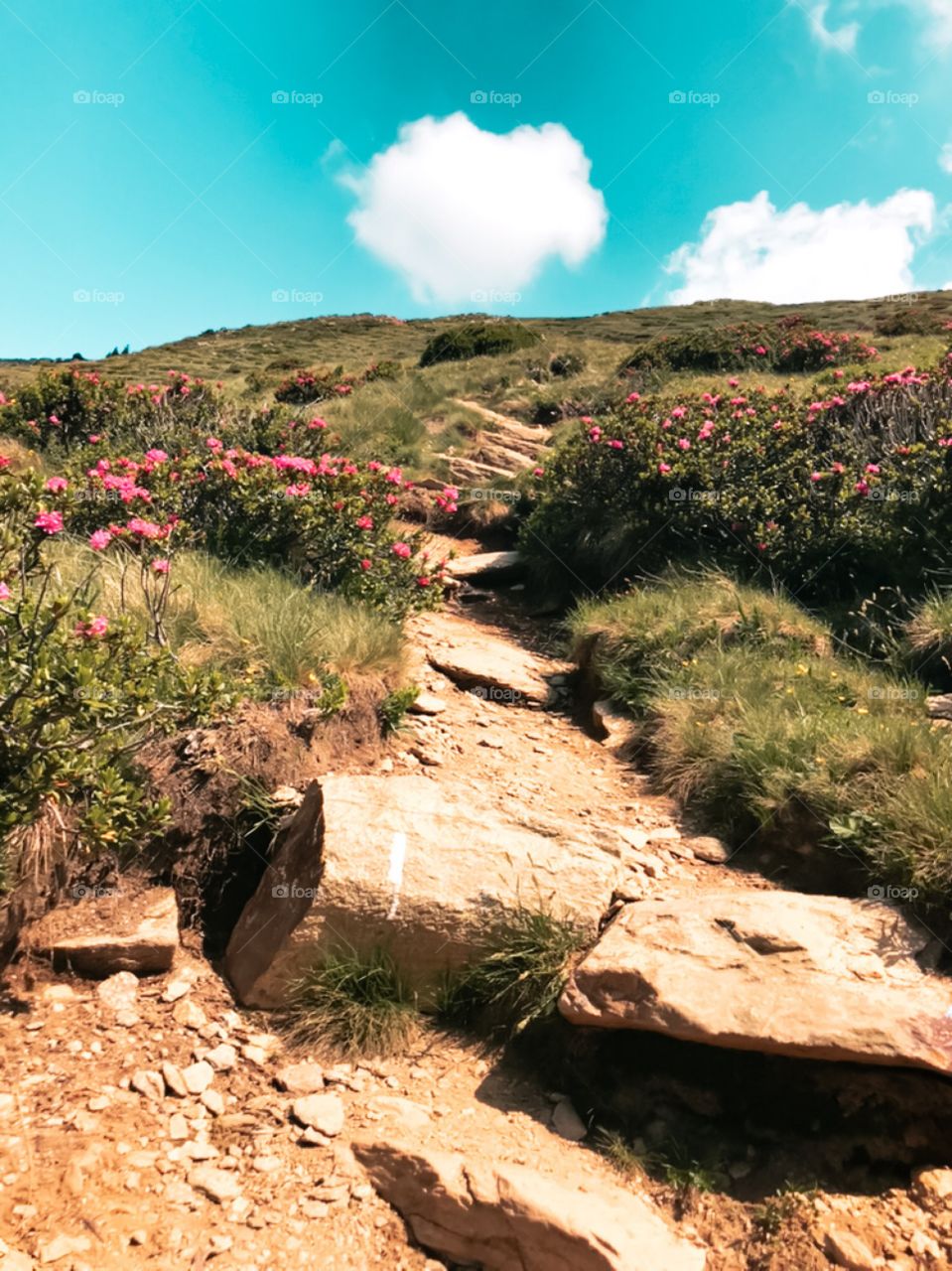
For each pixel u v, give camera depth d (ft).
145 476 24.85
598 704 22.33
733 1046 10.65
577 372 69.87
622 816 16.83
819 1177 9.89
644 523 30.91
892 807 13.64
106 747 13.84
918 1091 10.07
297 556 24.81
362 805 14.03
